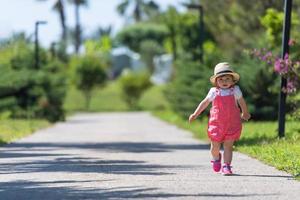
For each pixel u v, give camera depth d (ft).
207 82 252.01
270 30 229.66
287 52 140.56
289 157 102.47
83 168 95.09
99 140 166.81
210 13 300.61
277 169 92.79
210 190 72.90
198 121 247.29
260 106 240.53
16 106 302.86
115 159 109.50
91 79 510.17
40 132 208.23
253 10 280.51
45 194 70.44
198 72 264.72
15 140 165.48
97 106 525.75
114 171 91.15
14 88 302.86
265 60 147.13
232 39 294.05
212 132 86.94
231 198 67.77
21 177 84.58
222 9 297.33
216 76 86.38
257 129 179.73
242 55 249.55
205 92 251.39
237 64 252.62
